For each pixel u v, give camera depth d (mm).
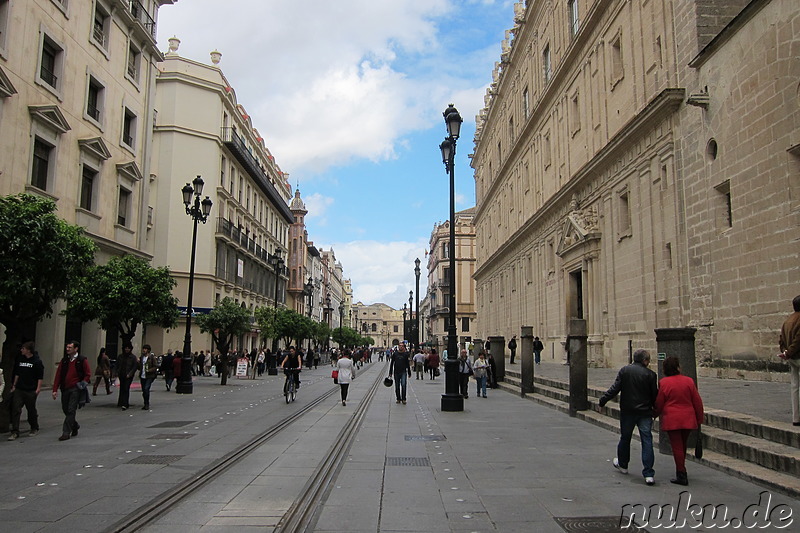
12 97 19141
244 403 18109
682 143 17375
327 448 9805
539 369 26266
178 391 21906
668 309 18281
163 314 18656
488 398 19594
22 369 11055
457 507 6141
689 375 8609
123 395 16234
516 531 5348
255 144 52406
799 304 7855
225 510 6020
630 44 21375
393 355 18422
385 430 11961
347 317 159125
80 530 5316
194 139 41000
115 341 27719
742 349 14414
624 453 7711
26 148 19875
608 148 22188
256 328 51281
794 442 7371
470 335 85188
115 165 26031
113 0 25312
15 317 12203
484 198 55469
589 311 25266
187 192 22531
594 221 24922
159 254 39469
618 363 22281
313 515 5859
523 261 39281
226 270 44125
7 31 18859
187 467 8188
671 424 7066
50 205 12695
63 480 7371
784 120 12961
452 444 10172
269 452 9438
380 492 6793
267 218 58031
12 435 10789
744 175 14367
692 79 16875
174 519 5695
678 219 17547
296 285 79875
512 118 44125
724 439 8250
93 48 24203
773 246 13305
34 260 11727
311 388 25312
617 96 22672
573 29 29016
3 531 5293
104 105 25125
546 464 8414
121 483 7203
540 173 34781
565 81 29438
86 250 13305
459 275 86062
